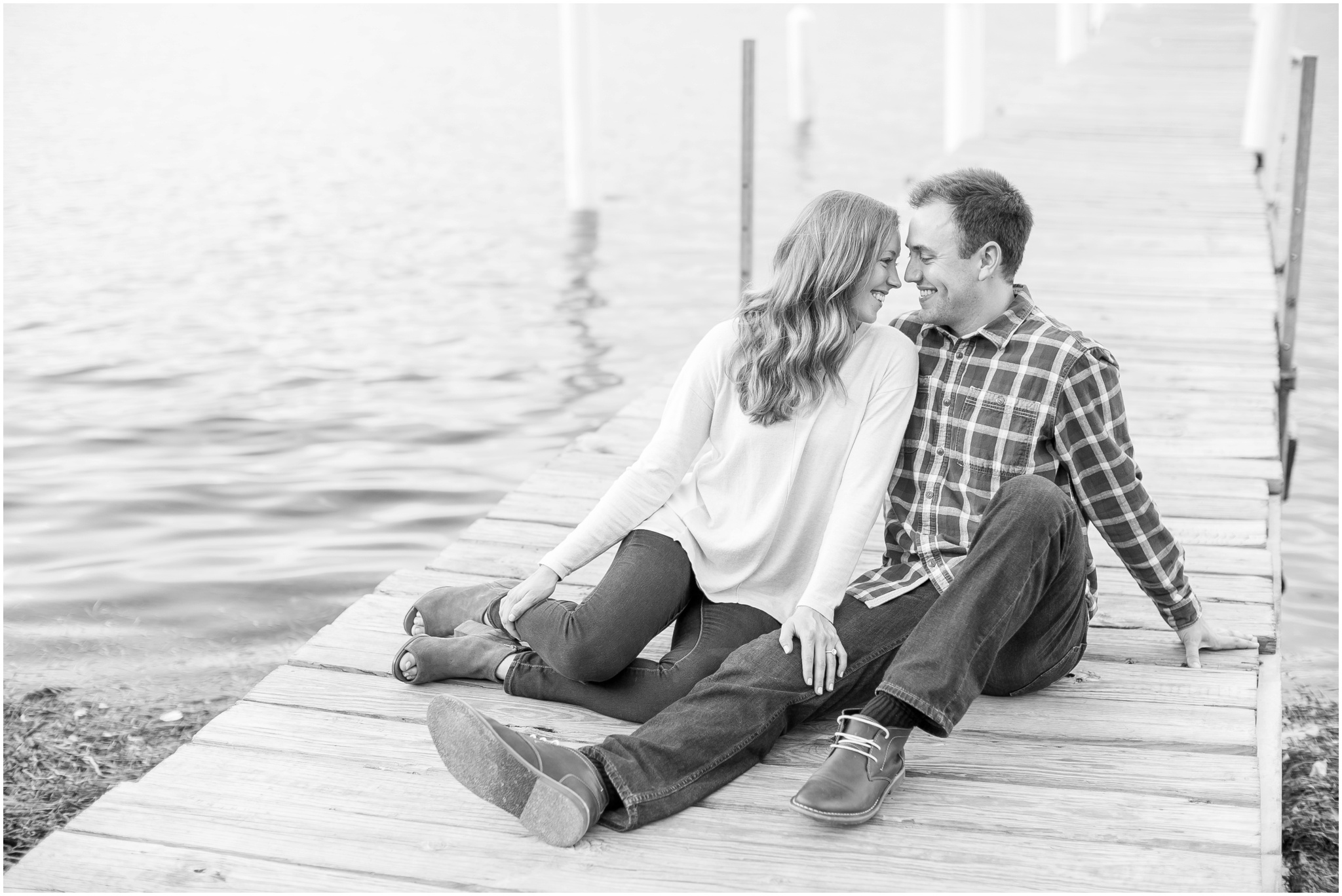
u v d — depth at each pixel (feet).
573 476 13.11
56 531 16.10
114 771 10.80
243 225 36.40
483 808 7.48
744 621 8.17
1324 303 27.20
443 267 31.37
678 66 73.82
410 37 91.71
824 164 45.27
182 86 67.31
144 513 16.69
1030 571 7.34
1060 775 7.75
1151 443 13.83
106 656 12.86
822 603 7.69
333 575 14.83
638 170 44.68
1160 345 17.49
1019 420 7.84
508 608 8.25
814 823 7.31
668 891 6.77
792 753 8.02
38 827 9.96
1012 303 8.09
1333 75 54.08
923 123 54.29
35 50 82.02
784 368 7.84
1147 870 6.89
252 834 7.23
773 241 33.83
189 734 11.43
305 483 17.81
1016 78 69.41
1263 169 31.81
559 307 27.71
